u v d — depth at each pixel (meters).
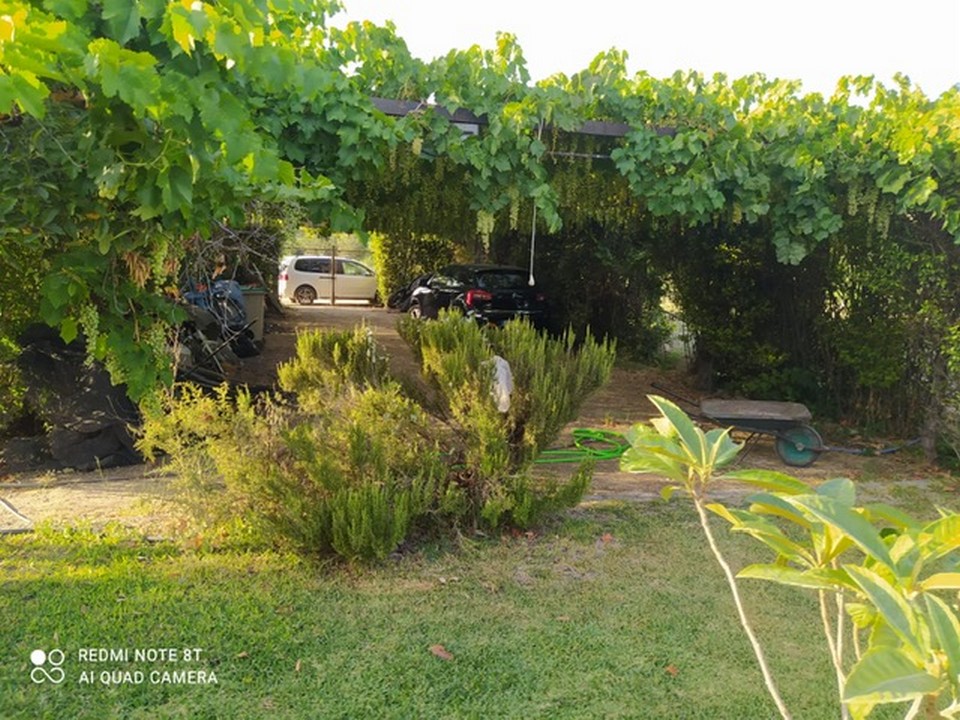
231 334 9.79
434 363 5.77
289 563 4.80
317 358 6.13
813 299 9.52
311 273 23.77
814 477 7.23
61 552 4.91
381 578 4.70
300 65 3.52
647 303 13.69
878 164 6.59
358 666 3.72
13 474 6.75
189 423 5.06
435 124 5.85
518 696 3.53
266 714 3.32
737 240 9.65
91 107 2.84
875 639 1.86
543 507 5.50
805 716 3.44
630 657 3.90
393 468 5.24
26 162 2.91
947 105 6.87
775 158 6.62
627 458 2.21
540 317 15.09
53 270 3.31
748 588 4.75
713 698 3.56
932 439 7.67
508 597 4.53
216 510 5.06
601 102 6.38
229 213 3.52
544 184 6.17
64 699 3.36
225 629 3.99
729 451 2.15
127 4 2.73
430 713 3.37
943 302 7.46
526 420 5.49
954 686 1.51
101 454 6.92
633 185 6.50
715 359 11.38
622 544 5.39
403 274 23.30
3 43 2.38
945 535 1.77
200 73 3.00
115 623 4.00
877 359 8.29
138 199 2.95
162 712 3.30
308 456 4.81
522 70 6.08
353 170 5.71
